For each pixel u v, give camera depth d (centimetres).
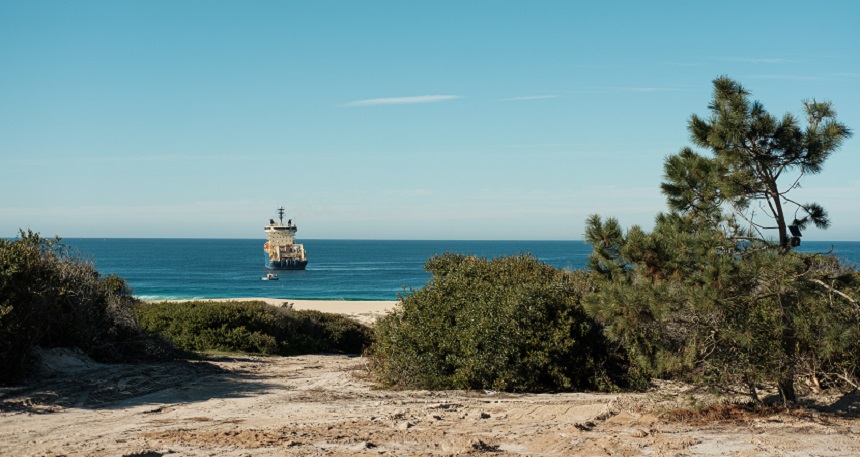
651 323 943
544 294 1368
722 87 907
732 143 889
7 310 1166
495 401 1156
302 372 1795
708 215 937
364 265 14700
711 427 855
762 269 835
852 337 858
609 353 1334
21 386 1200
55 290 1439
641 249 895
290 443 766
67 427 899
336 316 3028
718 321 912
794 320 866
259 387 1437
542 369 1313
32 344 1307
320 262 16075
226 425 921
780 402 979
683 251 872
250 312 2612
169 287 8406
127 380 1383
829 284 866
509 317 1327
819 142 862
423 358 1400
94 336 1744
